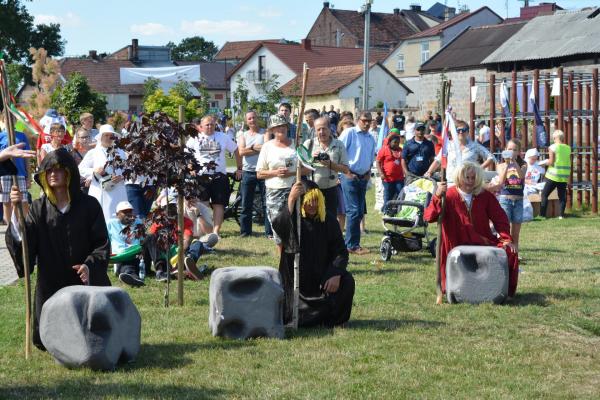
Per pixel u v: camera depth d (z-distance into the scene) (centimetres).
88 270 750
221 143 1473
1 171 744
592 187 2050
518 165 1341
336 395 651
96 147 1289
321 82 6838
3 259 1361
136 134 956
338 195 1309
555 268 1249
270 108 4069
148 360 745
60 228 757
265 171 1229
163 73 5606
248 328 815
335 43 10362
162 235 969
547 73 2298
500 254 995
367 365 733
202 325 873
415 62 8088
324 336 829
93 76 8162
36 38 7406
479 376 708
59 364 725
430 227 1728
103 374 703
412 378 697
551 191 1944
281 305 825
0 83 748
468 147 1353
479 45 5381
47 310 718
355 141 1379
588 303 1002
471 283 991
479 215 1034
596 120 2075
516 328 877
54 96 3303
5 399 636
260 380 689
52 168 749
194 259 1155
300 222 852
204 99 4622
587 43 4147
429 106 5497
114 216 1265
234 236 1583
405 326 876
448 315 935
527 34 4556
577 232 1686
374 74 6756
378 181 2039
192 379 690
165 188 976
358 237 1398
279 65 8025
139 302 1000
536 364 748
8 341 814
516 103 2128
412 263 1305
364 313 944
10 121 748
